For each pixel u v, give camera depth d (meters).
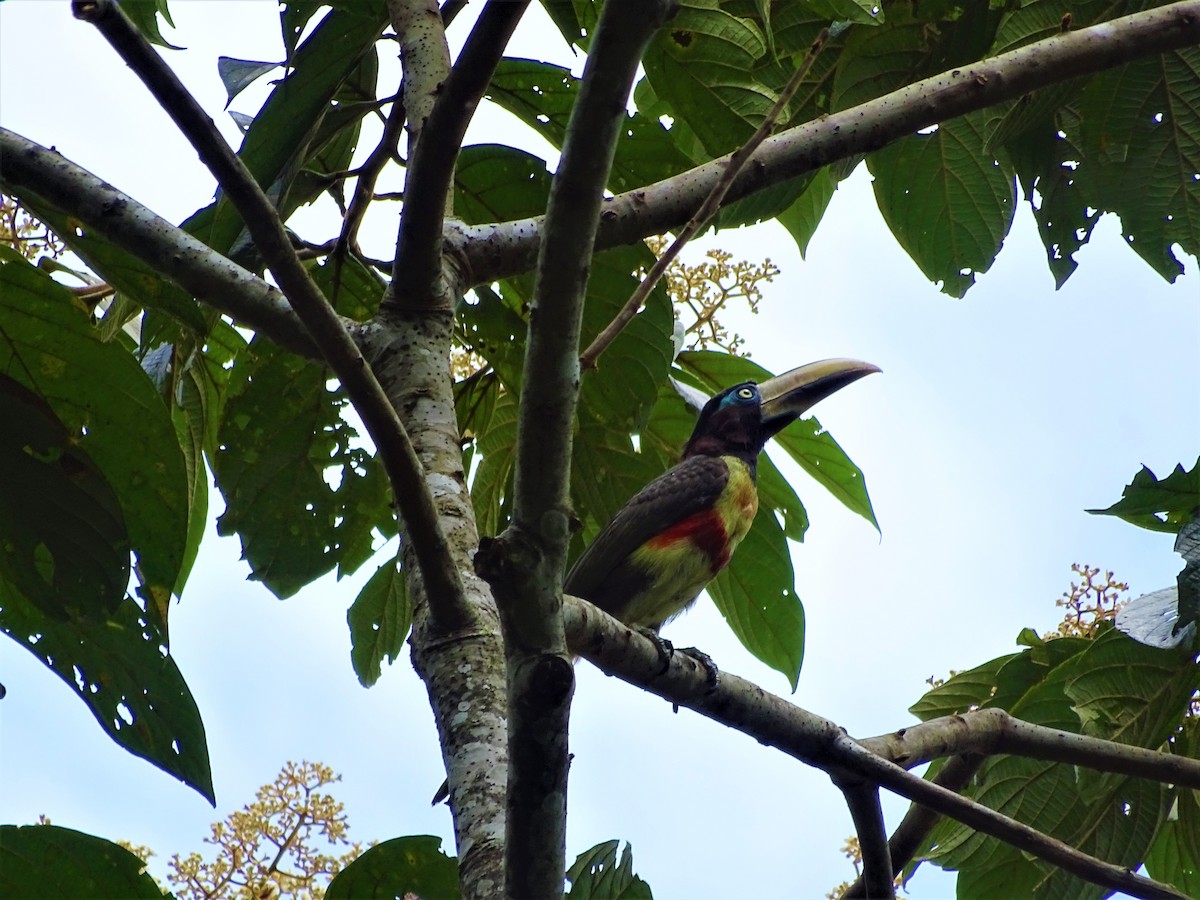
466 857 5.54
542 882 4.86
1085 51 8.84
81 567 7.91
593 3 9.20
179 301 7.52
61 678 8.18
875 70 10.01
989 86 8.80
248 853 9.16
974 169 11.30
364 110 9.20
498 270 8.80
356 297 9.86
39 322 7.57
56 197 6.88
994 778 10.22
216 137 5.34
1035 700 9.80
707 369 11.95
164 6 9.38
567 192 4.75
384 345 7.72
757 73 10.37
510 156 9.80
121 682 8.16
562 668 4.75
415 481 5.88
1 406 7.68
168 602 8.08
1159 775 8.51
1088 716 9.41
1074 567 10.64
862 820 7.75
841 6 8.25
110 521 7.84
